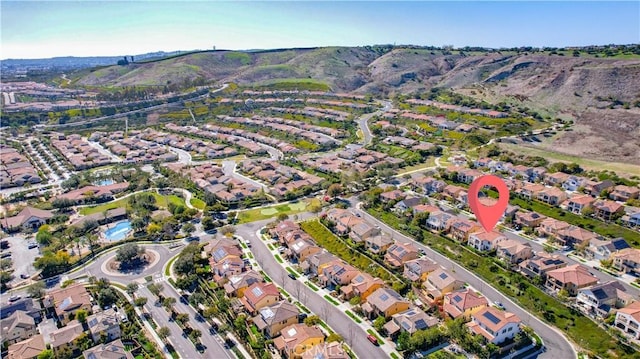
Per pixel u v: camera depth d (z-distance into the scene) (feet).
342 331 383.86
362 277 447.83
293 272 488.02
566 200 617.21
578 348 358.23
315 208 640.17
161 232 589.73
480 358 345.31
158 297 442.09
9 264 507.71
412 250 489.26
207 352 361.30
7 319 393.91
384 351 358.84
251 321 399.24
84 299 424.05
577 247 507.30
